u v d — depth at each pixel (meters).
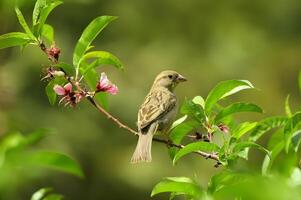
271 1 23.95
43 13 6.79
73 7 20.00
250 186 4.01
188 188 5.51
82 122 18.83
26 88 18.11
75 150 18.48
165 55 21.72
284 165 6.18
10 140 6.14
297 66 22.69
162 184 5.49
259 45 23.19
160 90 9.36
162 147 19.19
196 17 23.33
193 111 6.75
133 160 7.83
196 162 18.80
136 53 21.70
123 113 19.50
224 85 6.61
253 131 6.69
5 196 5.73
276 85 22.41
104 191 18.83
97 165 18.81
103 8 20.92
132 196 18.97
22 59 18.17
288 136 6.30
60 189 17.27
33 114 17.97
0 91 10.77
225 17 23.70
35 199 6.02
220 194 4.82
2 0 8.21
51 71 6.82
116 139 19.28
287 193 4.05
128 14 22.39
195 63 21.84
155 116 8.56
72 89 6.78
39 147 17.69
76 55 6.85
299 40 23.62
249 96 21.98
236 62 22.42
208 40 23.11
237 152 6.09
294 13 23.83
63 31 19.92
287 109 6.99
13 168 5.35
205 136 6.84
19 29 14.72
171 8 23.09
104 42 22.09
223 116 6.72
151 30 22.62
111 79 20.38
